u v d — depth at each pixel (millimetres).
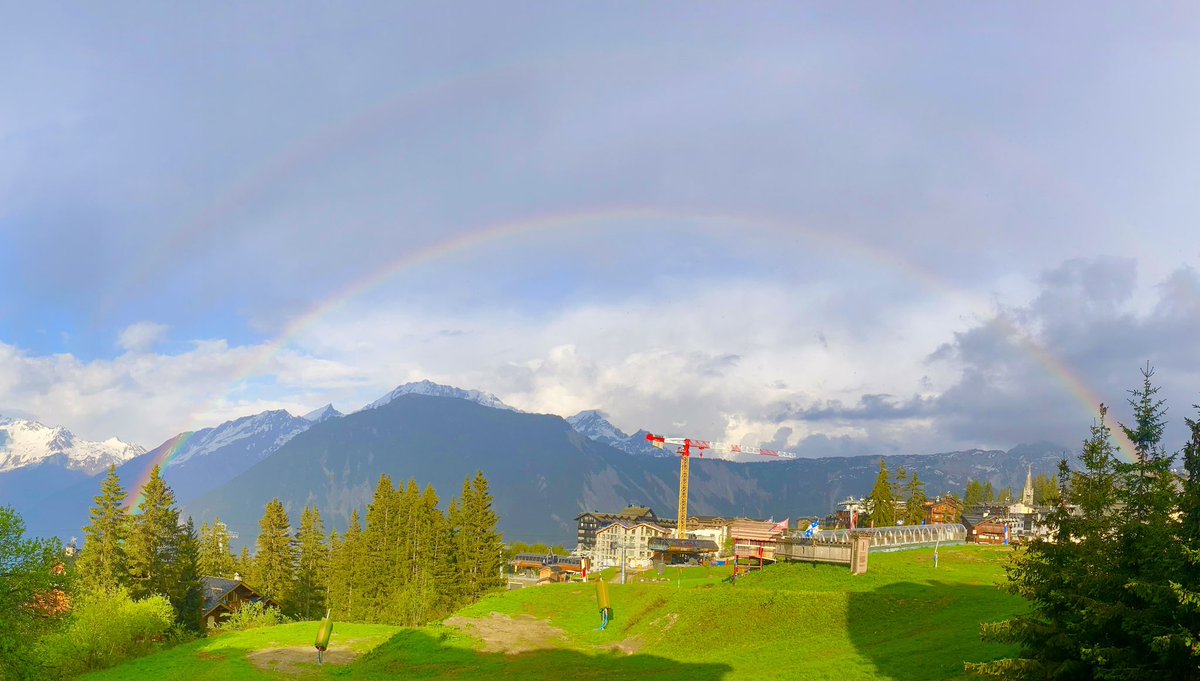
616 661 65750
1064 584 32938
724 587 83375
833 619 64250
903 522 166500
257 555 157625
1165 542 29703
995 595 64688
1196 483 30359
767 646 61844
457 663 68188
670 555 170750
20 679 53656
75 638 73250
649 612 79312
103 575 109875
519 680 60688
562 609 88812
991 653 45531
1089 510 33031
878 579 77312
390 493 151875
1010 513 194875
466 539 137500
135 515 116562
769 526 193125
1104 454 33219
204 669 68562
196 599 118438
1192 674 28453
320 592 169375
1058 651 32438
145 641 88062
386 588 136625
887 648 53312
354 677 65188
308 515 175750
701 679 54031
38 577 52438
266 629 86375
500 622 83250
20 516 53344
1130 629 29391
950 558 96188
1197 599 27297
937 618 59344
